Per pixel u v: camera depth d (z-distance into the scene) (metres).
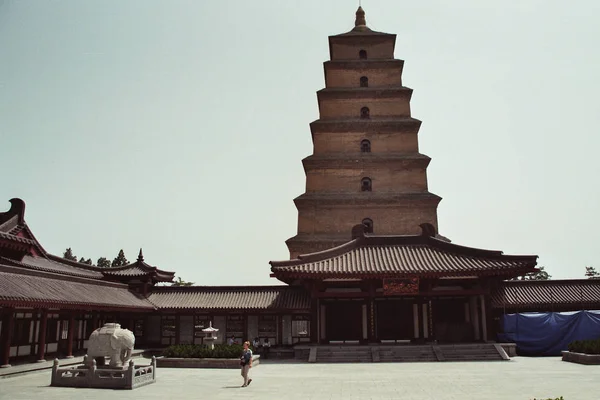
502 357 36.75
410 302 42.88
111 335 24.77
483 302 40.75
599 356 32.12
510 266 38.56
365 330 42.56
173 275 49.62
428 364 34.41
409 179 52.53
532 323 39.84
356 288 42.59
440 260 41.19
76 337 38.72
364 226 45.78
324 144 54.41
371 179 52.72
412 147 53.91
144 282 45.62
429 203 50.94
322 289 42.62
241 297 44.69
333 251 42.94
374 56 58.31
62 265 45.84
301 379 27.09
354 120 54.22
